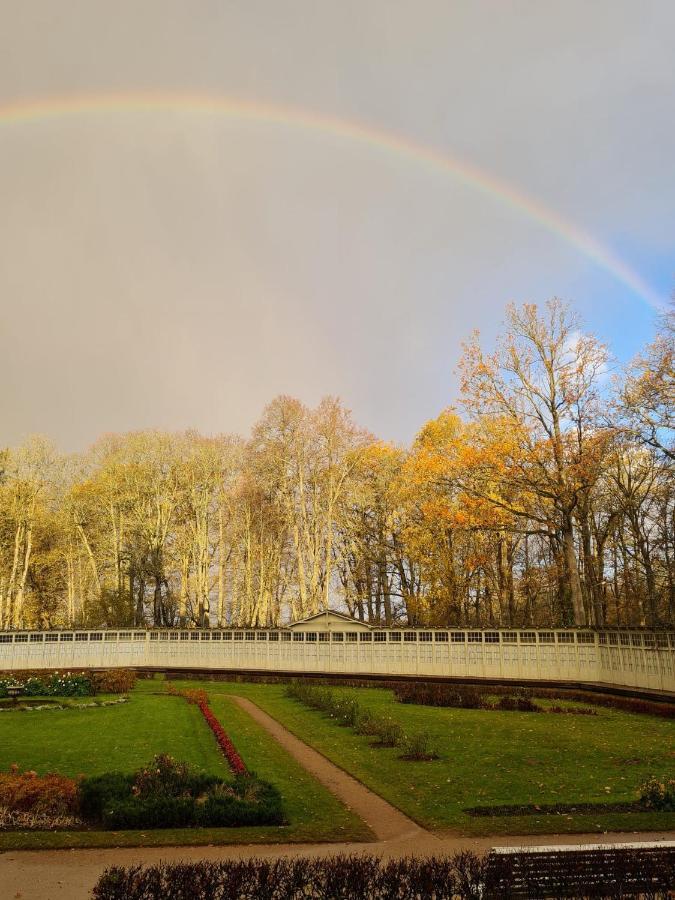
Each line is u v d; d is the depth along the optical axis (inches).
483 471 1732.3
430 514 1914.4
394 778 672.4
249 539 2534.5
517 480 1668.3
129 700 1262.3
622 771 692.1
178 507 2650.1
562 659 1481.3
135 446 2613.2
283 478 2374.5
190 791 560.7
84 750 776.3
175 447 2640.3
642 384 1508.4
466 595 2126.0
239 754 765.9
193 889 322.0
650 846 369.4
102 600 2222.0
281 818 526.0
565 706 1237.7
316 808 562.3
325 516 2410.2
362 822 524.4
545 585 2026.3
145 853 448.8
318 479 2410.2
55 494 2677.2
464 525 1761.8
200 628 1815.9
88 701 1235.9
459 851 454.0
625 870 357.4
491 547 2005.4
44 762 714.2
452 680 1541.6
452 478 1792.6
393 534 2394.2
